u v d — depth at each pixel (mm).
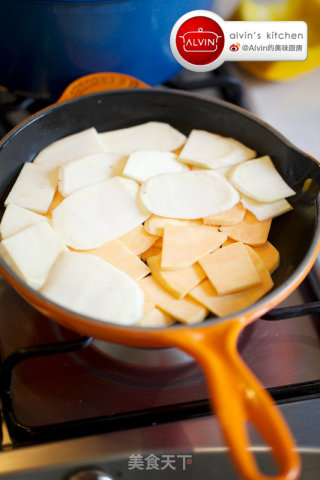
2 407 432
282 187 515
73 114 550
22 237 473
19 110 629
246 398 345
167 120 580
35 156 548
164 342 380
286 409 443
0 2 514
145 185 512
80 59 567
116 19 532
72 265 455
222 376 354
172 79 676
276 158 535
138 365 471
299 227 501
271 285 465
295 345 486
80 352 477
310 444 432
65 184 516
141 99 559
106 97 548
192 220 504
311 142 682
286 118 704
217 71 694
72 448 421
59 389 457
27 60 565
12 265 459
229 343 369
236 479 442
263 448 423
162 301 456
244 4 694
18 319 491
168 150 558
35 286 449
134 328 383
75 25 529
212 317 466
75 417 442
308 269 425
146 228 495
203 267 466
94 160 534
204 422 434
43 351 426
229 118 557
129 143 560
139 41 563
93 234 486
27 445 421
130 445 424
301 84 748
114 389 457
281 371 469
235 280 459
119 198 508
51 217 502
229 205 502
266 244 500
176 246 476
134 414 438
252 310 388
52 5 510
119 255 476
